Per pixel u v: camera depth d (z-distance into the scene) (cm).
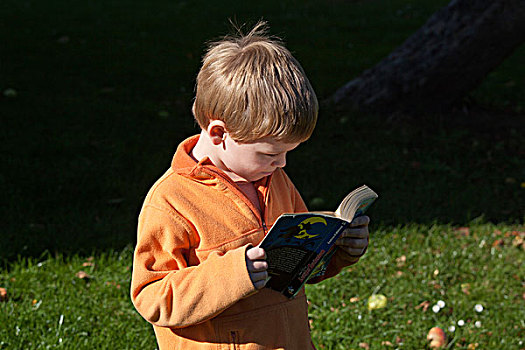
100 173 558
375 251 445
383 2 1492
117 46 1018
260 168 192
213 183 196
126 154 602
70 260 424
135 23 1190
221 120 188
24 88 783
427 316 379
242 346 195
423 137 674
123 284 396
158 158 598
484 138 679
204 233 193
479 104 782
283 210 218
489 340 356
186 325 185
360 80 757
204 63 197
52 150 597
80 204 500
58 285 390
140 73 879
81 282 396
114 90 800
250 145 187
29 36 1055
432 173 594
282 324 199
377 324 368
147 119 700
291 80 185
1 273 404
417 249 454
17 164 561
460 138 674
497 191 559
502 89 857
